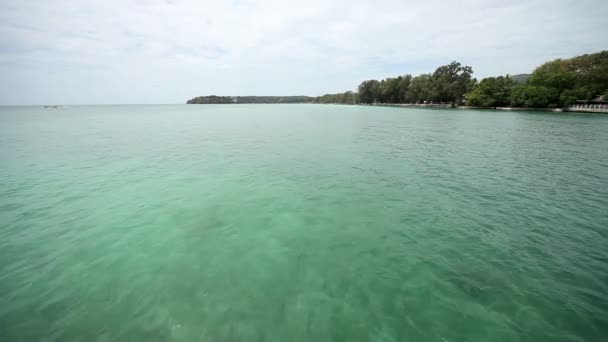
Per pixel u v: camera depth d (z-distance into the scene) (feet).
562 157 63.87
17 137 99.91
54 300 19.31
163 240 27.58
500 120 164.66
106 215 33.24
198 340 16.11
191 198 38.65
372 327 16.99
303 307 18.69
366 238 27.68
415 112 263.70
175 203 36.91
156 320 17.60
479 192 40.34
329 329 16.87
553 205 35.65
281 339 16.16
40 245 26.50
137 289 20.52
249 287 20.74
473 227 29.78
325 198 38.32
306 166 55.52
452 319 17.52
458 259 23.93
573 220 31.35
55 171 52.70
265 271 22.66
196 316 17.90
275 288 20.62
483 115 207.92
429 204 36.01
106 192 40.98
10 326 17.03
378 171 51.52
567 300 19.08
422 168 53.72
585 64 241.14
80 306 18.79
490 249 25.45
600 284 20.67
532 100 238.07
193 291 20.30
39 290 20.31
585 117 179.52
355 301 19.20
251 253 25.27
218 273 22.43
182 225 30.73
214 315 17.99
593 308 18.38
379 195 39.22
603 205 35.58
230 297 19.67
